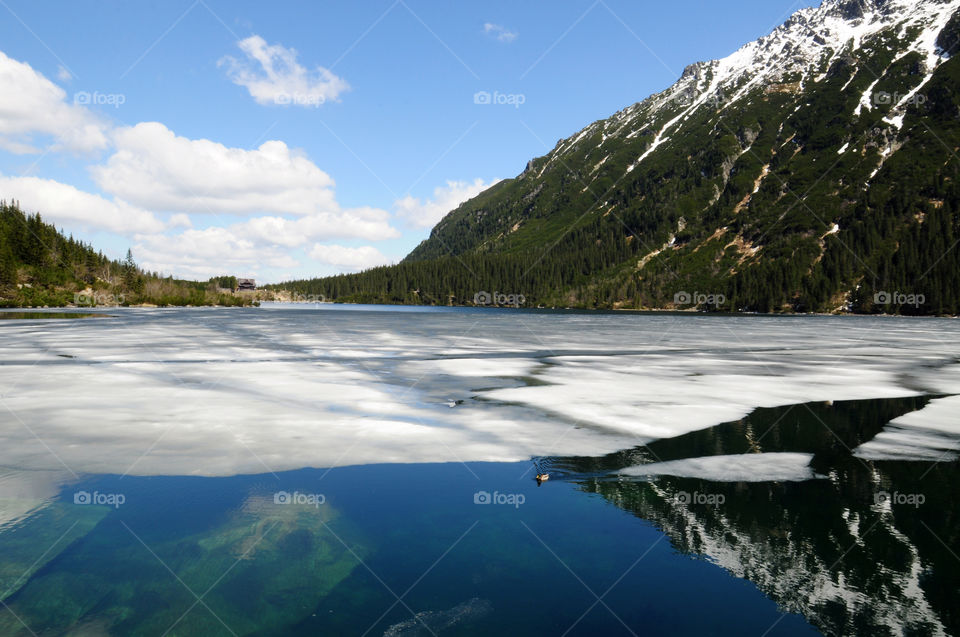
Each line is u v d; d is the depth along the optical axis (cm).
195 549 636
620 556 632
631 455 1020
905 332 5078
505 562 613
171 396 1497
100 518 713
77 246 12169
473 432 1167
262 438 1091
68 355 2439
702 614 511
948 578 582
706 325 6294
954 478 902
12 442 1034
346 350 2892
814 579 583
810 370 2205
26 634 469
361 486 847
